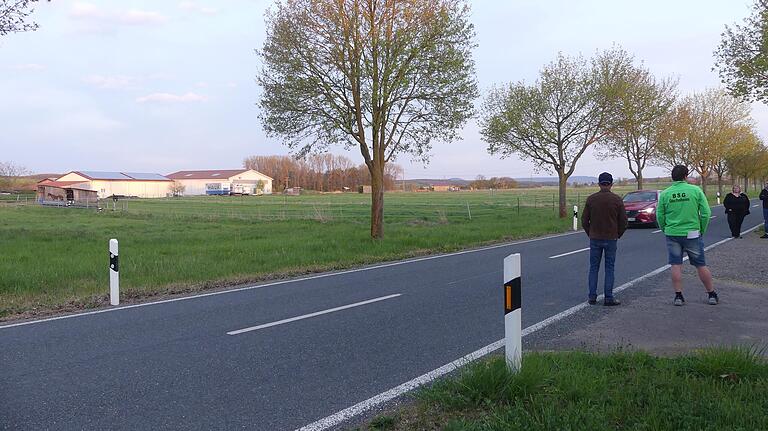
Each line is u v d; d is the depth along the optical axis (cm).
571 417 368
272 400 448
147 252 1491
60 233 2262
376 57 1578
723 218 2622
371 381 490
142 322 730
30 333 675
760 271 1032
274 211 4269
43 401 447
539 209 3769
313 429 395
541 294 881
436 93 1694
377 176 1739
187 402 445
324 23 1580
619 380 442
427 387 459
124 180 10644
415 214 3591
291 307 816
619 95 2559
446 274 1121
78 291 962
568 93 2634
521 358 454
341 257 1380
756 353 521
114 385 484
